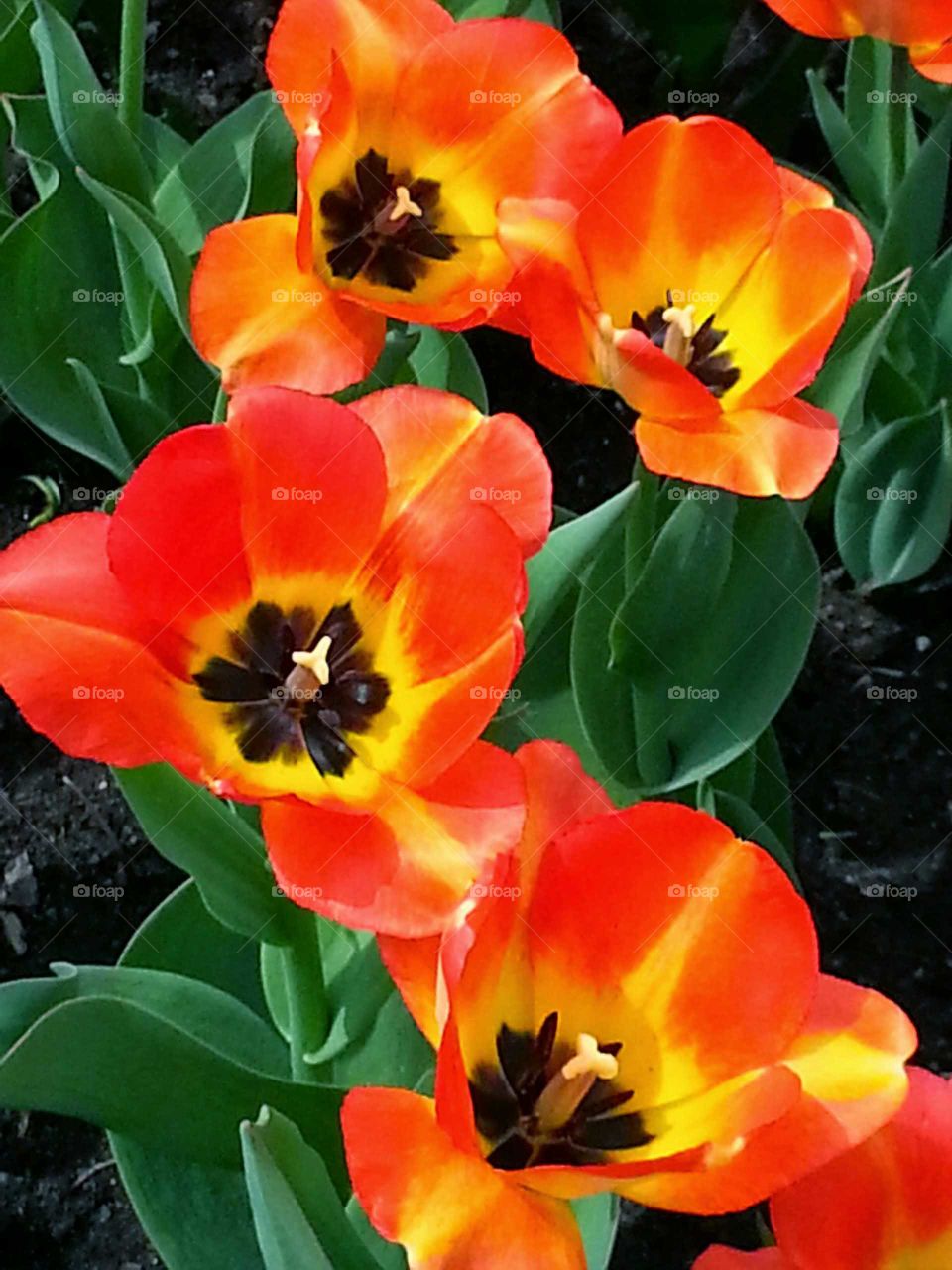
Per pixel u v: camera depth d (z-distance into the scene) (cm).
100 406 66
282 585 44
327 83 51
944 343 76
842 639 79
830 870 73
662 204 51
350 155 55
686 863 40
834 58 93
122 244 67
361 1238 48
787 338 51
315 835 41
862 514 76
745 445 49
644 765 63
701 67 91
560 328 49
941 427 72
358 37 53
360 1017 53
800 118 94
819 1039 41
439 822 41
